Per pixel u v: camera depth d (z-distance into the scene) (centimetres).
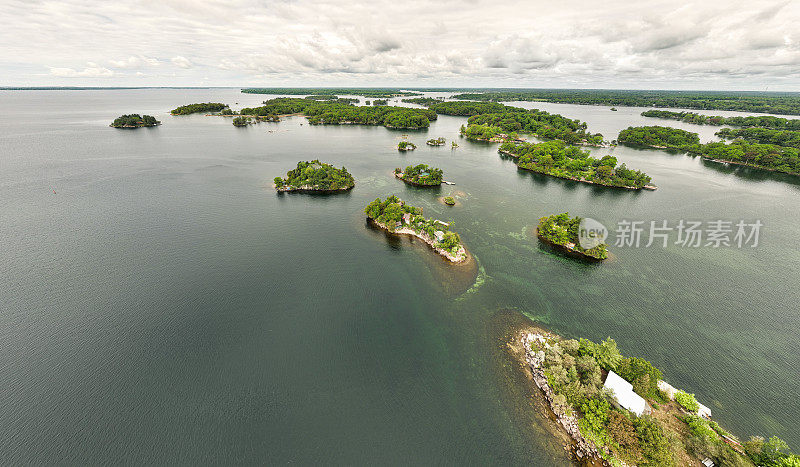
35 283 10656
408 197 18700
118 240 13412
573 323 9400
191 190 19238
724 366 8025
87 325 9044
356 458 6209
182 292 10438
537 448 6291
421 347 8650
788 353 8388
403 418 6925
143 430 6575
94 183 19888
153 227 14612
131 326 9069
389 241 13775
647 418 6228
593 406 6362
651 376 6881
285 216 16075
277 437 6519
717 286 10975
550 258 12581
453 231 14550
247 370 7906
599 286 10988
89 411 6900
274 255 12625
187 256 12425
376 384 7656
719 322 9425
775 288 10869
